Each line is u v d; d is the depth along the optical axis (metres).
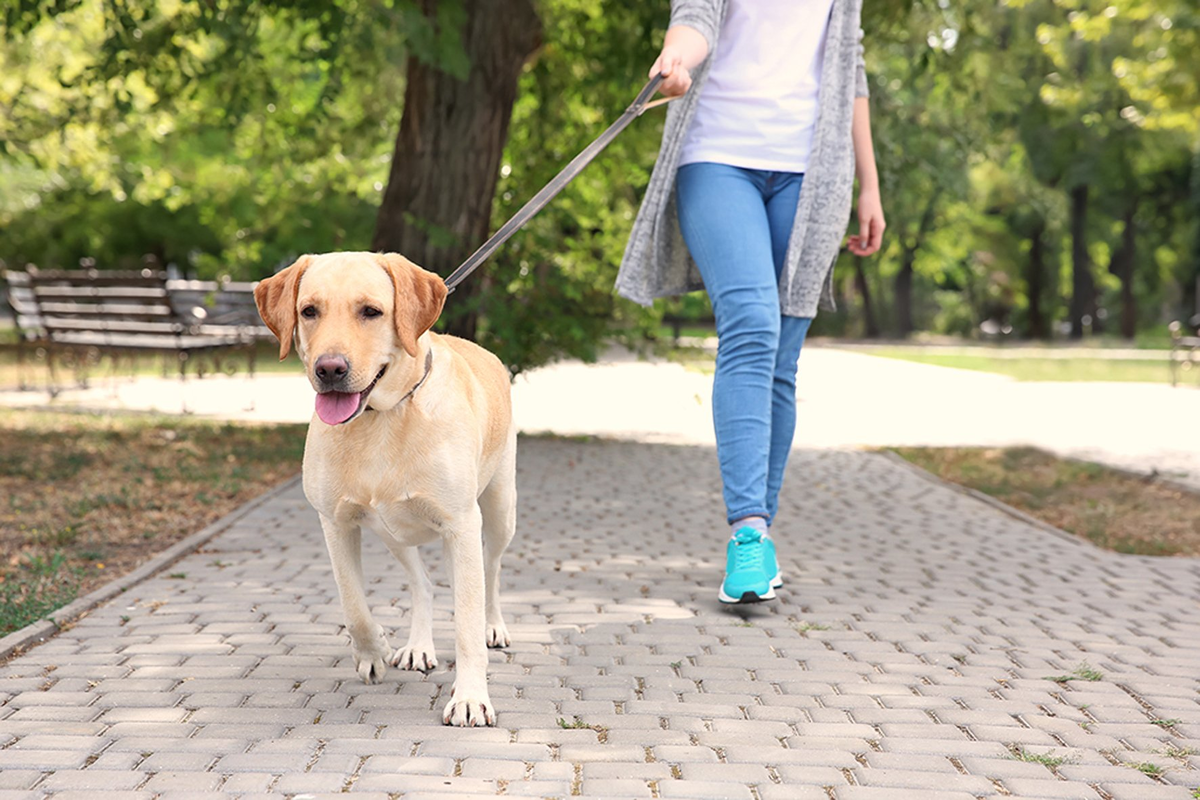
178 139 17.47
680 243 5.70
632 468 10.48
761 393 5.32
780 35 5.38
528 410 15.88
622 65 11.80
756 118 5.37
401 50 9.68
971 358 32.97
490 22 11.10
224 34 10.13
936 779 3.34
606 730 3.73
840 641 4.84
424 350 3.66
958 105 15.29
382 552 6.60
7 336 27.50
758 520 5.36
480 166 11.28
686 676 4.33
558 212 12.35
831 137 5.45
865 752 3.56
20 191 29.50
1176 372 24.36
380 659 4.15
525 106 13.72
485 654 3.83
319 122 12.19
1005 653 4.73
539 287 11.91
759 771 3.38
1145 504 8.97
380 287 3.48
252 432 12.16
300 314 3.49
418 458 3.64
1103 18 18.61
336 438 3.69
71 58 17.78
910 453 12.01
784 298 5.52
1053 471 10.84
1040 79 23.41
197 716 3.78
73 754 3.42
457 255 11.23
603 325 12.29
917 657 4.65
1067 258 60.25
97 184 25.56
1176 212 51.25
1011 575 6.30
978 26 13.70
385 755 3.43
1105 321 66.19
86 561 6.27
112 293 14.48
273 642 4.69
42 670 4.28
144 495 8.26
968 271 59.84
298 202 16.41
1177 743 3.72
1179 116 21.02
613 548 6.89
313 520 7.51
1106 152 41.78
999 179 43.56
